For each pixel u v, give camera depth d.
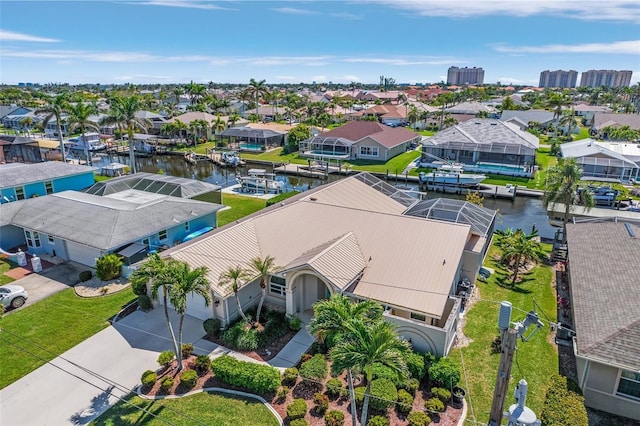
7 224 34.91
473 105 128.00
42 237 34.72
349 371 15.02
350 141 78.31
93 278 30.44
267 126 95.75
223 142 92.81
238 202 51.88
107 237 30.42
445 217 33.03
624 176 62.69
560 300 26.89
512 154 69.06
